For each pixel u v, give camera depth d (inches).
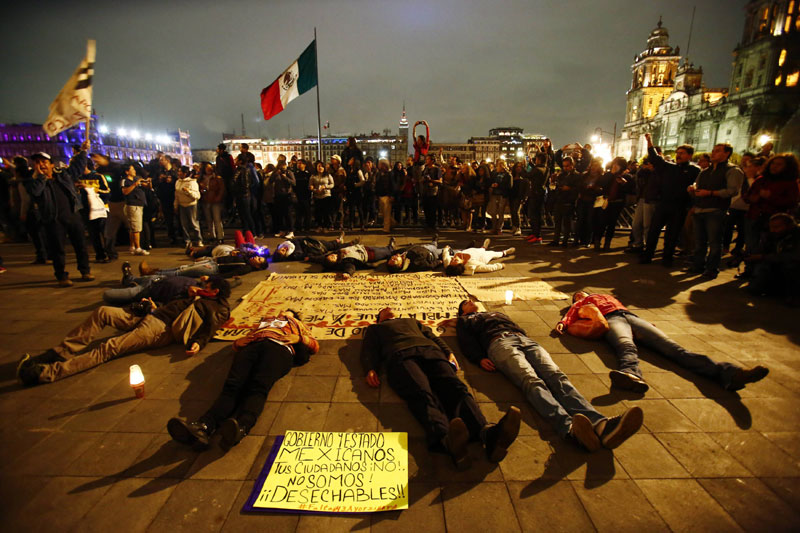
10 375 152.8
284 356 139.4
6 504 94.0
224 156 443.5
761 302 228.5
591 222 378.0
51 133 245.6
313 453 108.8
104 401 135.2
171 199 432.8
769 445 112.7
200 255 334.0
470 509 91.6
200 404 133.6
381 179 475.5
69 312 220.8
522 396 136.3
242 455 109.6
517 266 314.2
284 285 263.3
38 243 336.5
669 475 101.8
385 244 415.2
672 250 309.7
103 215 338.0
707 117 2578.7
